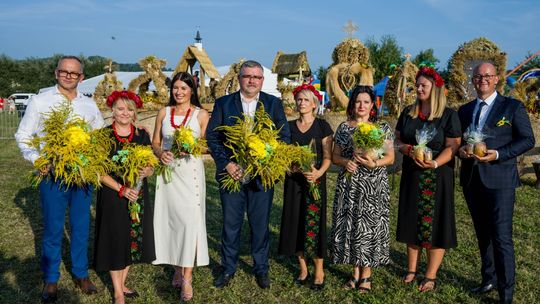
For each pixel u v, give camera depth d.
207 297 3.86
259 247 4.02
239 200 3.97
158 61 11.48
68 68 3.65
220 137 3.93
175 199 3.80
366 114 3.85
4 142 15.80
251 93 3.88
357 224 3.81
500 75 9.64
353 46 10.99
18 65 51.78
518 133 3.62
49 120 3.42
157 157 3.87
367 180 3.80
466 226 5.92
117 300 3.63
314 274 4.07
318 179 3.91
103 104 12.06
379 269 4.45
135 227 3.58
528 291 3.95
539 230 5.75
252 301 3.80
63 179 3.53
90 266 4.53
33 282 4.11
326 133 4.01
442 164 3.73
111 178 3.50
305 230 3.93
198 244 3.83
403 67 10.48
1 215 6.11
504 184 3.63
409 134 3.94
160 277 4.25
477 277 4.28
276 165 3.59
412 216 3.88
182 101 3.88
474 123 3.81
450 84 10.16
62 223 3.73
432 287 3.97
